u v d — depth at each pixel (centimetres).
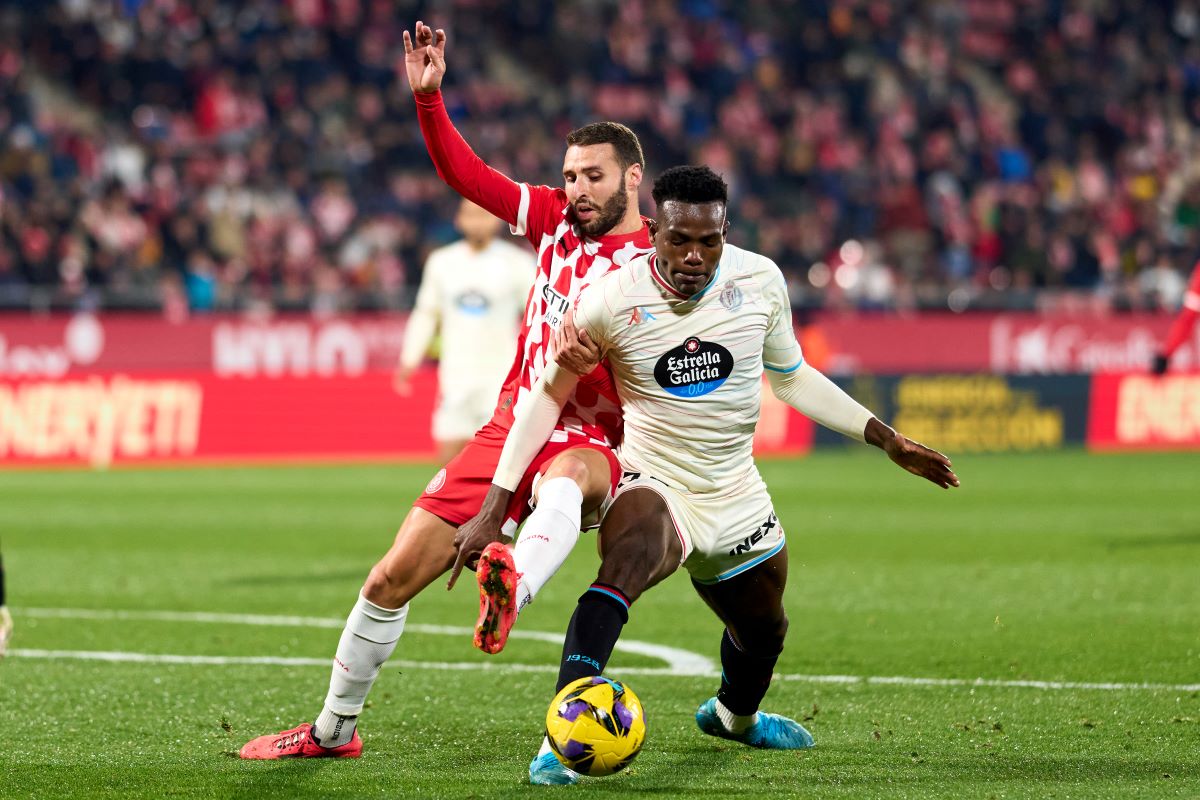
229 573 3466
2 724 1906
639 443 1641
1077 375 7406
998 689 2145
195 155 8000
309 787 1562
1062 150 9925
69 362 6216
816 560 3694
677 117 9212
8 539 4088
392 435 6650
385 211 8006
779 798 1517
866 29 10262
